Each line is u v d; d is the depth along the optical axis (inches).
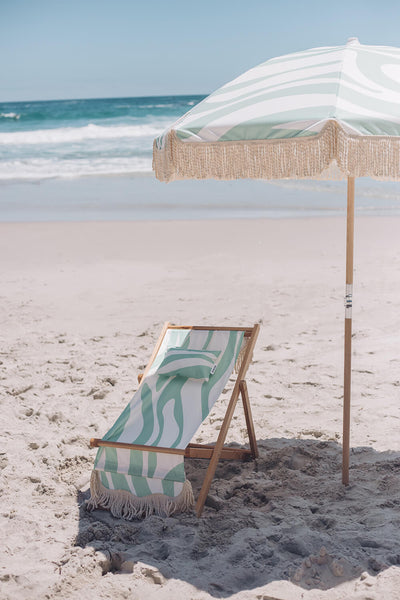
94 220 535.2
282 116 113.9
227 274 358.3
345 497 139.7
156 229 491.5
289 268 366.6
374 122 109.3
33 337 264.2
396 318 269.6
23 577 113.5
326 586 108.0
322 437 172.2
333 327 263.7
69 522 134.1
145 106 2618.1
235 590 108.8
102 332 269.4
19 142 1380.4
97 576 114.8
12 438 173.8
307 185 696.4
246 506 139.9
